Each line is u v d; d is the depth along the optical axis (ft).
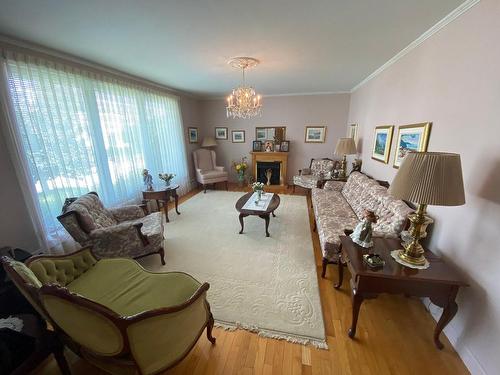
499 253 4.03
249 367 4.62
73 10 5.32
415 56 7.40
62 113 8.28
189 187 18.34
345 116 17.46
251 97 11.50
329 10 5.50
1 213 6.70
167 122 15.07
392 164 8.96
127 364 3.64
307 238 10.07
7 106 6.63
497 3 4.24
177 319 3.67
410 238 5.43
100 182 9.95
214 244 9.62
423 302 6.23
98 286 5.16
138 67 10.27
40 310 4.01
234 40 7.29
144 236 7.60
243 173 19.45
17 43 6.89
